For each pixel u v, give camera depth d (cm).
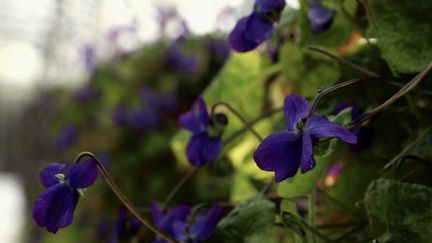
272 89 33
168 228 25
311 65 28
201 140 26
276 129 27
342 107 23
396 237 20
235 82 33
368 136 23
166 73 65
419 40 22
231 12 60
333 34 26
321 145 20
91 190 64
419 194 20
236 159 33
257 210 23
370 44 24
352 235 23
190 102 64
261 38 23
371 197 20
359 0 23
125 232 27
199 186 47
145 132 64
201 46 63
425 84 22
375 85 24
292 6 29
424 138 22
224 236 23
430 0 22
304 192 21
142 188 62
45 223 21
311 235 22
